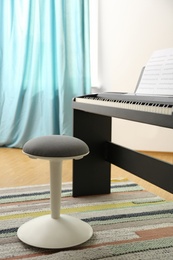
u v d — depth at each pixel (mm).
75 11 3572
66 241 1435
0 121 3721
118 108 1473
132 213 1836
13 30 3568
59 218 1548
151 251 1405
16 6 3543
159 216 1794
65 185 2346
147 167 1813
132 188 2303
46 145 1355
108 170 2189
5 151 3561
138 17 3535
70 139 1433
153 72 1786
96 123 2131
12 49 3596
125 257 1351
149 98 1521
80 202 2012
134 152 1916
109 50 3682
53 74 3637
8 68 3633
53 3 3562
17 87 3631
